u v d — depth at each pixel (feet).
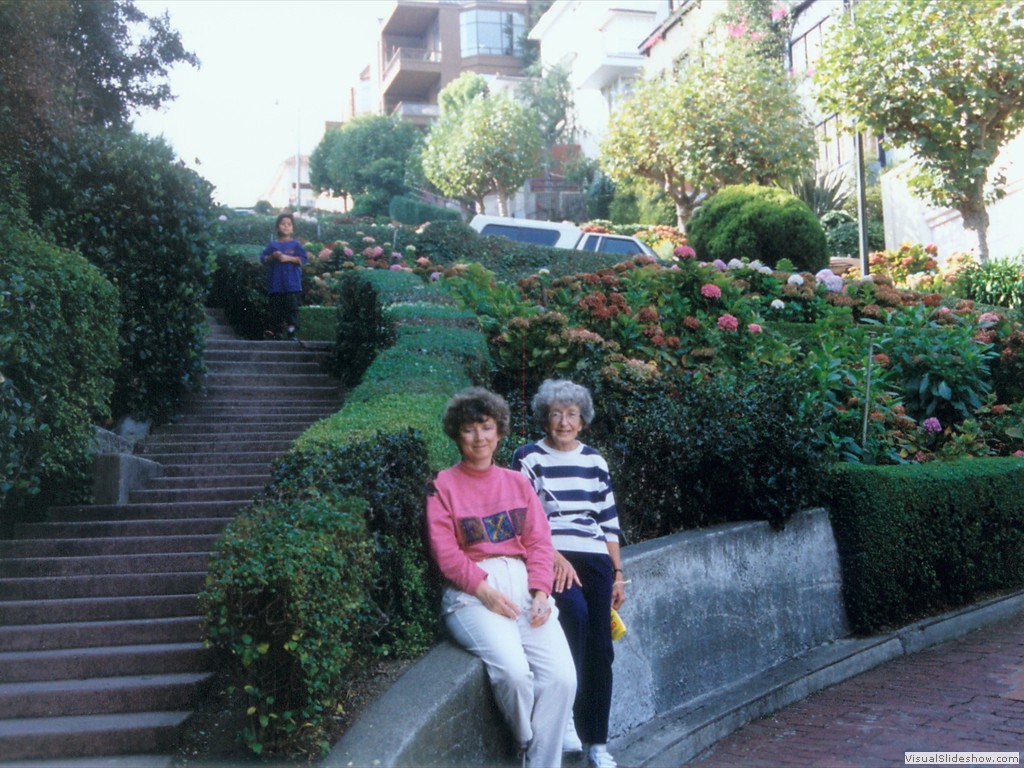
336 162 173.17
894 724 20.25
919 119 64.80
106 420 31.09
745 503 25.66
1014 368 41.57
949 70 63.72
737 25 108.88
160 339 32.63
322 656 14.87
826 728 20.51
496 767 15.93
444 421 16.70
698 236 69.21
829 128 108.58
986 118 64.59
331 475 17.97
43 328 24.57
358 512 16.53
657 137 93.86
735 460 25.49
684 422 26.02
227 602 14.73
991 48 62.75
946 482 29.19
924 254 72.33
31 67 31.76
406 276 43.52
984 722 19.85
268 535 14.99
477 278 39.06
